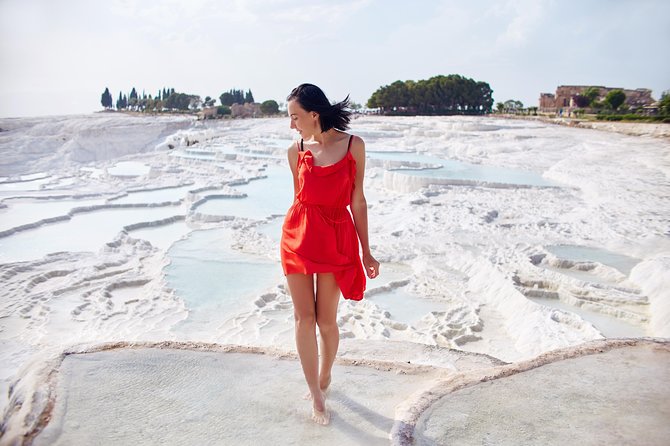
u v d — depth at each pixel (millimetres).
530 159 29312
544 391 3320
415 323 9227
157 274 12062
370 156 31047
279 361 3783
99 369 3514
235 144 42719
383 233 14672
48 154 38750
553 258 11453
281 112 93750
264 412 3148
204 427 2969
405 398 3391
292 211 3250
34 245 14836
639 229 13602
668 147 32094
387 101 82000
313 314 3166
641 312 8797
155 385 3375
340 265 3139
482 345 8305
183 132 51000
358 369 3793
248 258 13250
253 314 9625
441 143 37219
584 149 32906
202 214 17781
